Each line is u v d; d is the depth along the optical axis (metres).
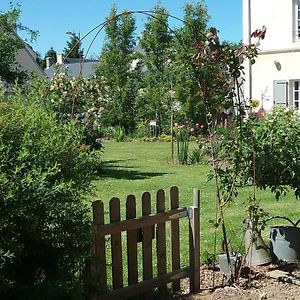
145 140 27.83
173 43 25.00
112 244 4.42
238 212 8.49
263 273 5.32
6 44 18.50
